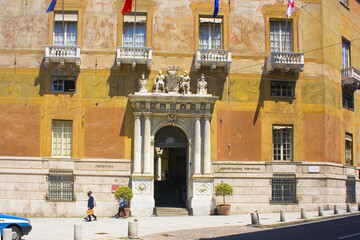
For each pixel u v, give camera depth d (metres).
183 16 32.50
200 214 30.19
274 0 33.22
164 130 32.12
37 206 29.89
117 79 31.56
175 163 42.38
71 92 31.20
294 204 31.39
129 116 31.30
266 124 32.06
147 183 30.25
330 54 34.00
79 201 30.19
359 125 37.50
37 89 31.11
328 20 34.22
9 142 30.55
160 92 31.12
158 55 32.00
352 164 35.72
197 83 31.53
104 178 30.58
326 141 32.25
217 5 30.36
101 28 31.95
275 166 31.69
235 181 31.28
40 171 30.20
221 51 31.44
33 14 31.77
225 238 19.17
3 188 29.98
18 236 18.42
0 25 31.58
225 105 31.94
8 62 31.25
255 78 32.41
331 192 32.06
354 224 22.84
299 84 32.62
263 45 32.75
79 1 32.03
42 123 30.81
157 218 28.45
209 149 31.00
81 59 31.52
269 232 20.78
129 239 19.41
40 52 31.44
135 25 32.22
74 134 30.89
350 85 35.50
